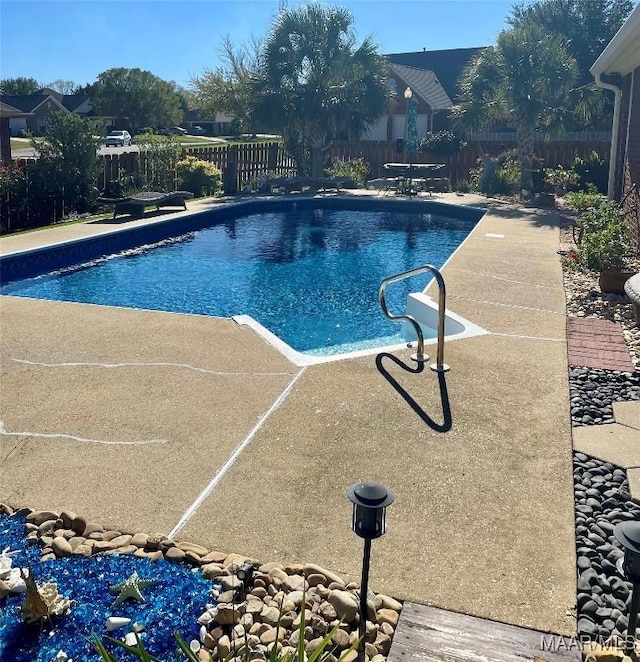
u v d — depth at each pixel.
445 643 2.48
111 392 4.84
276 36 19.83
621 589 2.79
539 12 32.75
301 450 3.98
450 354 5.71
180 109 67.56
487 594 2.75
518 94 17.58
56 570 2.89
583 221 10.20
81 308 7.14
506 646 2.46
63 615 2.62
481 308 7.23
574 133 25.05
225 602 2.67
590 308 7.29
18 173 13.25
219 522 3.25
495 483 3.61
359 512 2.43
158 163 18.25
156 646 2.47
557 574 2.87
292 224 15.84
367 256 12.34
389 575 2.87
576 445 4.10
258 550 3.04
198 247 12.98
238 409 4.56
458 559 2.97
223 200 17.47
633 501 3.49
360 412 4.52
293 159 22.25
